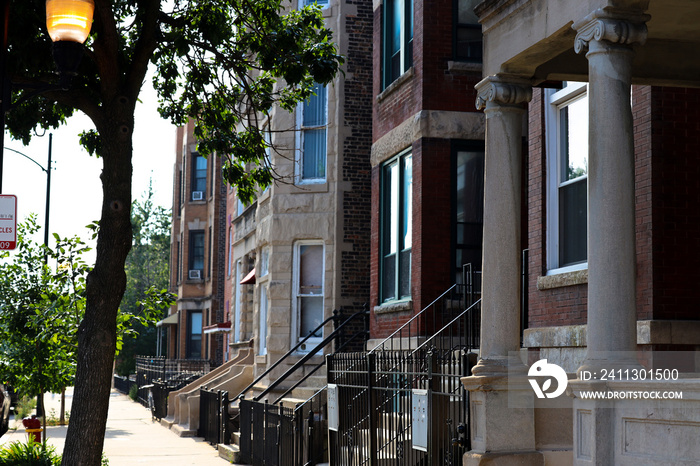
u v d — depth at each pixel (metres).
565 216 11.80
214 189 42.34
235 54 12.22
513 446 8.85
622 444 6.98
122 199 9.64
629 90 7.47
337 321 19.97
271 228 20.86
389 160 17.31
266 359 20.95
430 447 10.16
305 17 12.36
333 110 20.80
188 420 23.98
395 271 16.73
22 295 14.59
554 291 11.60
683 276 9.70
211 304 42.00
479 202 15.78
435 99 15.67
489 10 9.41
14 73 10.58
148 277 80.62
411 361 11.45
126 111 9.90
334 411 13.52
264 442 15.70
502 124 9.20
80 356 9.29
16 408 27.83
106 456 17.67
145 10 10.99
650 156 9.82
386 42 17.98
